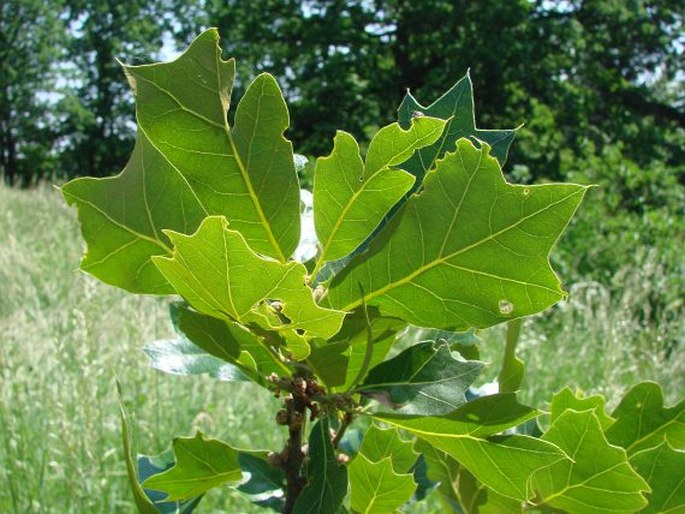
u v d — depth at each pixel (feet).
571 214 1.05
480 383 7.14
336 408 1.17
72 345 5.49
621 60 25.63
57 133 47.98
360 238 1.15
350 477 1.24
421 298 1.13
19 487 4.79
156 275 1.12
